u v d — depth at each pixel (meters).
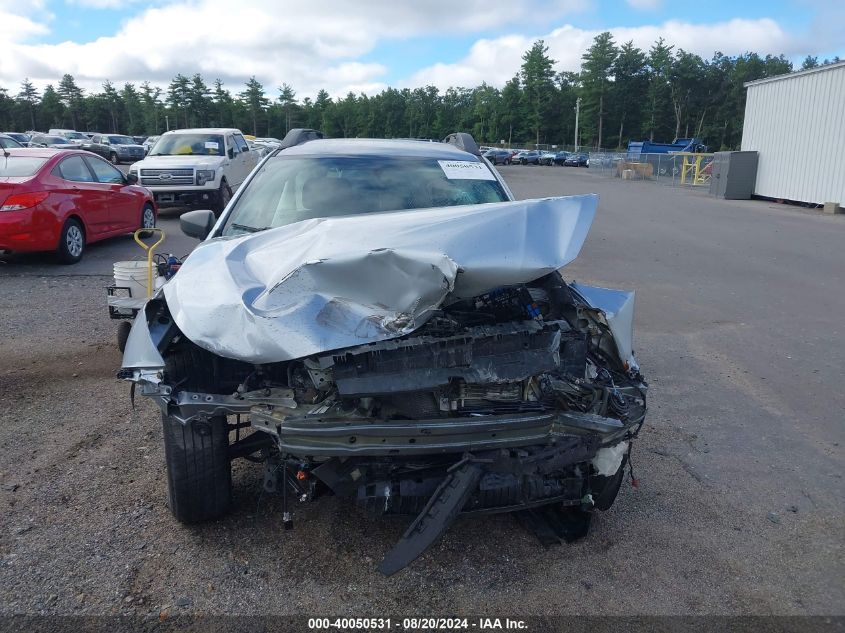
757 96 24.89
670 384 5.93
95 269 9.85
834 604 3.11
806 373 6.27
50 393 5.16
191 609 2.90
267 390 2.96
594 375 3.39
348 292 2.83
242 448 3.38
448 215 3.13
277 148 5.23
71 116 130.50
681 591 3.17
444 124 120.44
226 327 2.83
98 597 2.94
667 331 7.58
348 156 4.80
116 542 3.32
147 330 3.07
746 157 24.75
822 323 7.98
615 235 14.93
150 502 3.68
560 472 3.23
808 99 21.81
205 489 3.29
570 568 3.30
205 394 2.96
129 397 5.11
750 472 4.38
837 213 20.16
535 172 48.97
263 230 4.01
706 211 20.50
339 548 3.35
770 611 3.05
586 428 3.10
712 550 3.50
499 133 112.00
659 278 10.41
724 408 5.42
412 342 2.80
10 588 2.96
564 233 3.06
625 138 108.12
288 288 2.85
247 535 3.42
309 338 2.69
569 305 3.43
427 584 3.14
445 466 3.01
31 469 3.99
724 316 8.24
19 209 9.40
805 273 10.93
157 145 16.70
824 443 4.84
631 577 3.25
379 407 2.91
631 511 3.86
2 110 126.81
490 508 3.07
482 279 2.81
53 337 6.54
